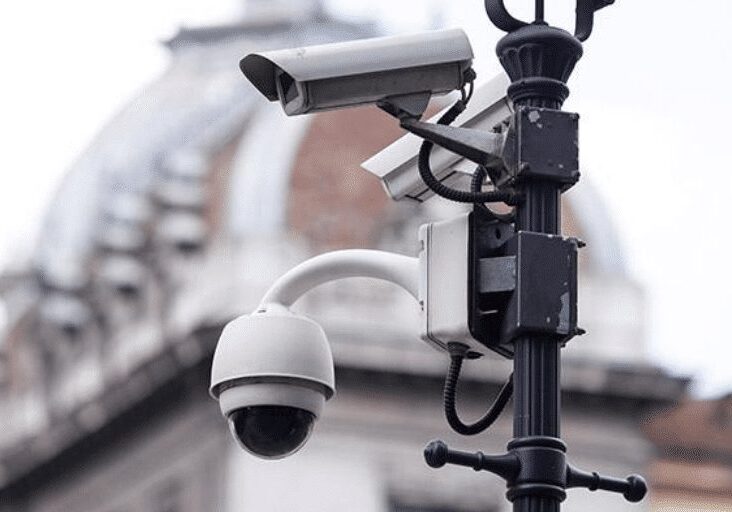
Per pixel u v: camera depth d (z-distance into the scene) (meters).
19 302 46.44
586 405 40.22
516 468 8.47
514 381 8.62
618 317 40.34
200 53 48.00
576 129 8.72
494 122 9.17
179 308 41.12
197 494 40.47
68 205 46.56
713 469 41.84
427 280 8.94
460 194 8.77
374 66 8.64
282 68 8.61
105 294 43.62
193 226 41.62
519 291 8.60
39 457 45.16
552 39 8.83
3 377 46.59
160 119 46.09
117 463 43.34
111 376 42.91
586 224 41.00
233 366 9.79
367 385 39.44
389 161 9.71
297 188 40.97
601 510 40.59
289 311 9.90
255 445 9.87
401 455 39.50
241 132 43.00
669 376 40.19
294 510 39.19
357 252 9.80
